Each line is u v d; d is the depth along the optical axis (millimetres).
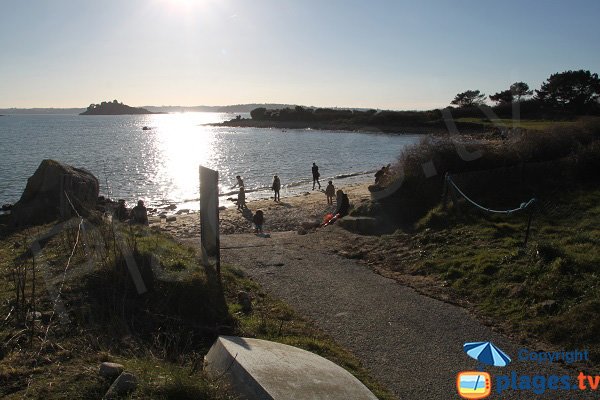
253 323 7438
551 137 17703
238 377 5195
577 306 7637
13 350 5668
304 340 6969
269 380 5074
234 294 8492
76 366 5309
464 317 8211
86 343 5996
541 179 15938
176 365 5637
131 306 7113
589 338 6984
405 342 7285
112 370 5043
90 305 6906
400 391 5941
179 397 4672
